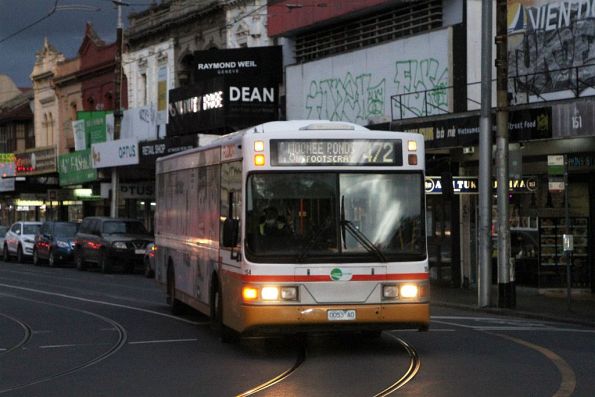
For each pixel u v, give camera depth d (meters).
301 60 34.12
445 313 19.91
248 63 34.97
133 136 45.25
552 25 23.36
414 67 27.67
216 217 14.72
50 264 39.81
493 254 25.38
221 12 39.72
